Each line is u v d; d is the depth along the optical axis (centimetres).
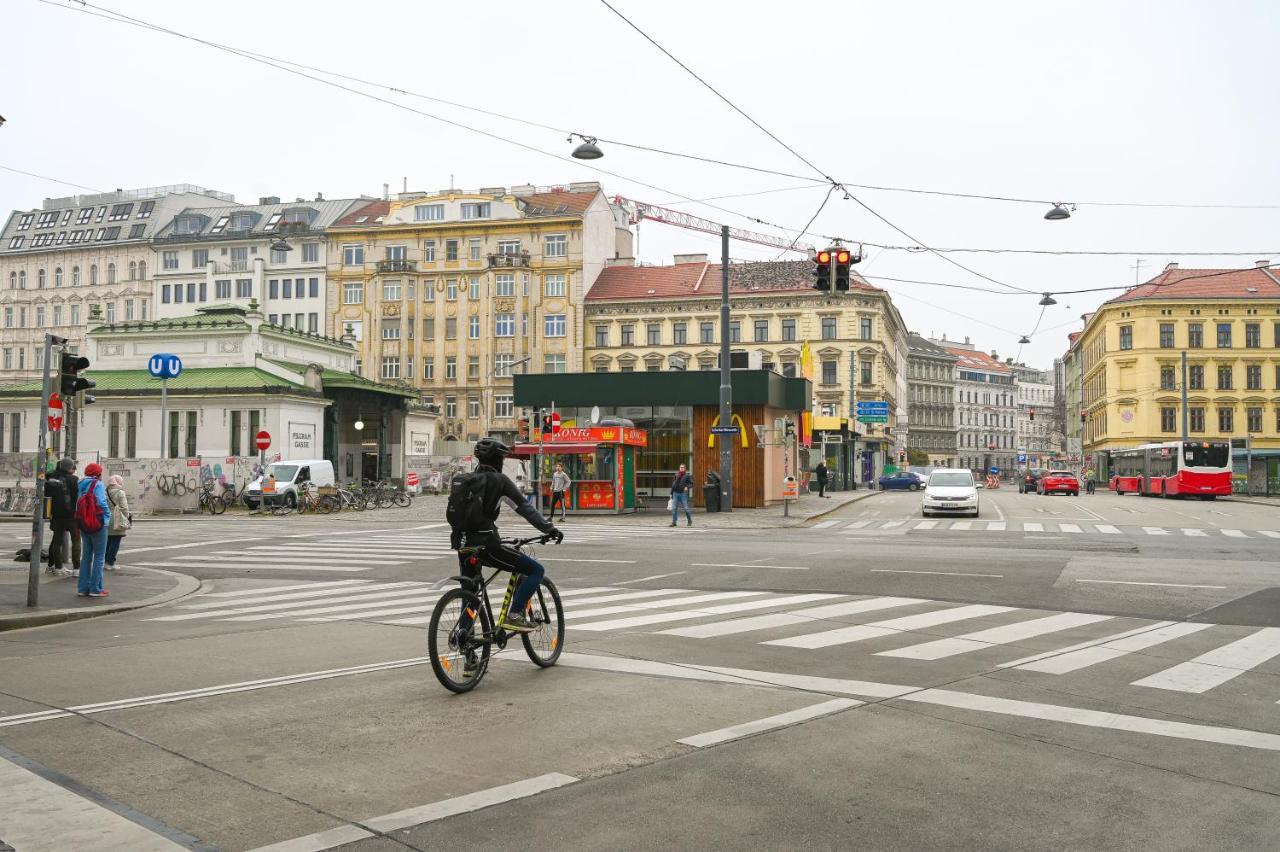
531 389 3866
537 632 820
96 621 1192
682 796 509
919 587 1395
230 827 466
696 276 8194
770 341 7894
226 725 647
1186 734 630
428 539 2405
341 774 545
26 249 9519
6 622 1132
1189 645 944
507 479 782
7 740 612
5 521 3219
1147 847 447
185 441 4706
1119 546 2106
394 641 981
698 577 1546
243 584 1560
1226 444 5116
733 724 646
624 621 1087
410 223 8131
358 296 8250
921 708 691
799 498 4625
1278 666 845
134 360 5081
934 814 486
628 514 3441
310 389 4897
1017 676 799
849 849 443
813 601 1255
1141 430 8350
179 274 8812
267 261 8525
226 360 4944
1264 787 529
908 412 13638
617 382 3797
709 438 3766
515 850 440
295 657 895
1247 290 8394
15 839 450
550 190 8594
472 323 8050
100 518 1370
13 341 9525
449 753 583
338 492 3738
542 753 583
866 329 7812
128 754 583
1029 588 1377
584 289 7969
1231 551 1983
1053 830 466
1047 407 18188
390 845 445
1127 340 8506
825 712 678
